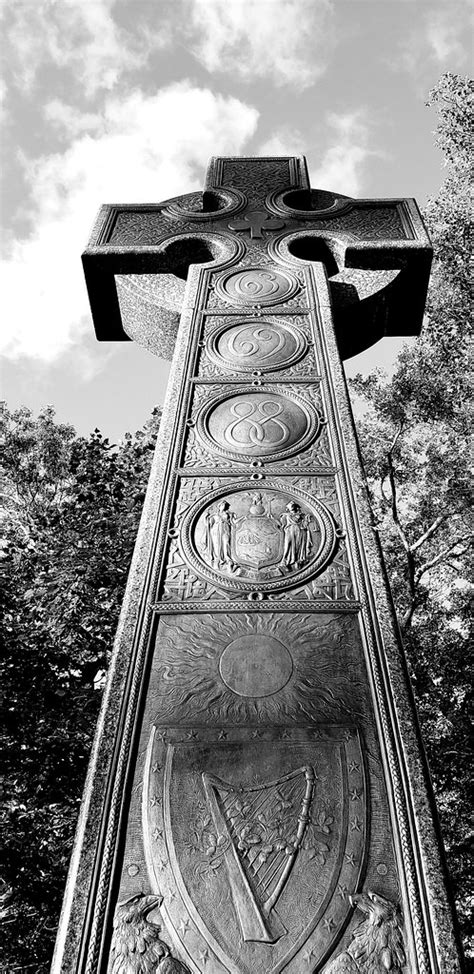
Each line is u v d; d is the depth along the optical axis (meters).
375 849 2.32
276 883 2.23
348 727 2.68
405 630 13.50
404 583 15.36
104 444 13.61
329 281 5.41
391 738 2.63
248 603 3.19
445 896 2.19
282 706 2.77
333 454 3.97
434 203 14.45
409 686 2.82
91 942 2.10
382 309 5.44
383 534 15.99
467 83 13.91
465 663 12.59
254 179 6.22
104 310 5.71
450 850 10.44
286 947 2.10
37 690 9.53
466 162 14.41
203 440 4.06
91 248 5.39
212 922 2.15
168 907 2.19
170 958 2.08
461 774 10.98
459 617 14.44
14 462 16.50
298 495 3.73
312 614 3.15
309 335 4.77
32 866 8.77
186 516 3.61
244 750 2.60
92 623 10.61
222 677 2.89
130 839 2.36
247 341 4.72
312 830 2.37
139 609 3.16
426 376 15.48
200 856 2.30
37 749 9.16
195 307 4.99
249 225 5.66
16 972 8.99
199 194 6.17
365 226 5.64
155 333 5.46
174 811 2.42
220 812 2.42
